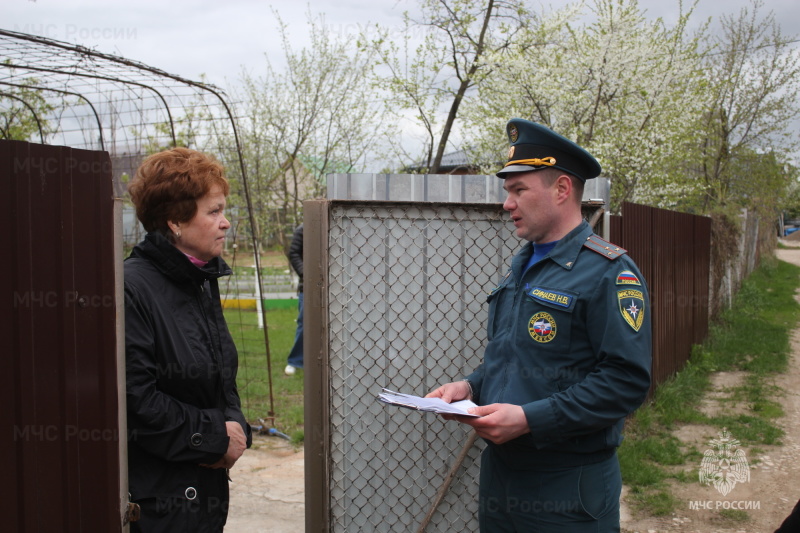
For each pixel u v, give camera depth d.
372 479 2.62
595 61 8.54
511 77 9.05
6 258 1.57
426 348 2.64
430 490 2.66
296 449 4.79
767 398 6.42
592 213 2.76
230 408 2.18
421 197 2.69
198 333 2.04
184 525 1.95
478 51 10.46
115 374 1.83
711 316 9.80
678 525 3.72
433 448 2.65
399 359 2.62
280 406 5.73
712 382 7.09
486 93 10.06
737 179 16.61
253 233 5.32
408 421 2.63
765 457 4.81
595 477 2.00
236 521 3.61
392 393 2.08
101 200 1.82
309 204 2.45
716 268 9.97
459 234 2.65
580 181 2.12
